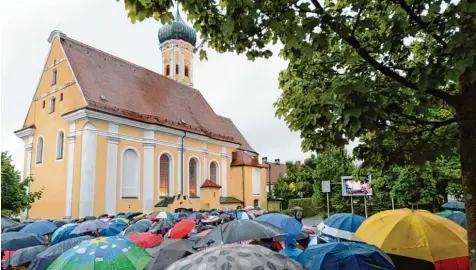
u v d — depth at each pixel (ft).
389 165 18.72
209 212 66.33
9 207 69.46
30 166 110.42
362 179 65.16
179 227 32.68
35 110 113.60
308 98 19.65
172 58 186.70
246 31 15.72
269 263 10.09
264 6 14.52
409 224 17.51
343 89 13.71
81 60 108.78
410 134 18.29
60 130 103.09
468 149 12.86
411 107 15.51
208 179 132.05
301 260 15.42
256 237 20.79
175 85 146.61
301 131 18.80
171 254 19.86
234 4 15.06
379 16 16.94
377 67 14.05
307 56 14.58
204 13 16.31
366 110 13.15
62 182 98.48
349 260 13.83
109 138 98.89
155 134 111.86
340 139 18.29
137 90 121.19
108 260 14.74
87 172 92.68
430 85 12.65
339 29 13.42
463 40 12.04
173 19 15.75
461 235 17.51
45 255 19.94
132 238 24.79
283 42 15.25
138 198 105.09
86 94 98.99
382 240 17.24
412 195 51.83
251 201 148.15
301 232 29.48
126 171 104.22
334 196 89.76
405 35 14.88
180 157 120.47
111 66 118.83
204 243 21.09
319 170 94.17
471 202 12.64
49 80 110.42
